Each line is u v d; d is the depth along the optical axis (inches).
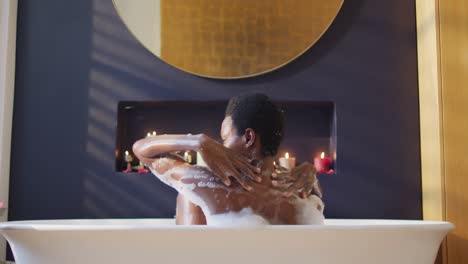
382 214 61.6
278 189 34.6
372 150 62.7
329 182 61.9
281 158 61.9
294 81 63.6
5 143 60.4
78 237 27.4
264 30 63.9
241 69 63.2
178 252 27.7
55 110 62.8
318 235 27.9
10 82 62.0
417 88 64.1
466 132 58.1
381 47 64.7
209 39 63.7
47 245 27.9
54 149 62.1
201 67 63.1
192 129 66.8
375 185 62.1
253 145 34.9
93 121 62.7
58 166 61.8
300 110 67.3
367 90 63.8
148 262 27.8
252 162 34.8
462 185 57.4
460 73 59.0
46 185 61.4
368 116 63.4
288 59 63.3
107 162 61.8
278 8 64.4
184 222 34.0
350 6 65.4
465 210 57.1
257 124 35.0
